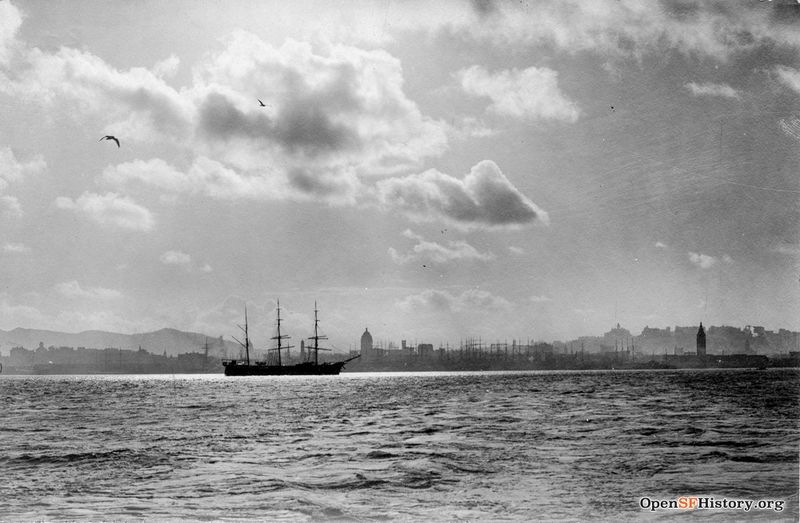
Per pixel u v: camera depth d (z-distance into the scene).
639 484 22.42
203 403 71.31
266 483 22.97
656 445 31.38
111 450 32.31
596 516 18.91
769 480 23.12
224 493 21.55
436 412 53.56
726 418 45.19
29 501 20.73
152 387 121.00
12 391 106.31
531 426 40.78
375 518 18.41
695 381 110.12
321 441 34.69
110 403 73.06
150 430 42.59
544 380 127.19
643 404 59.56
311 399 76.31
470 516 18.52
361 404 66.06
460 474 24.30
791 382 104.19
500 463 26.48
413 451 30.08
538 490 21.66
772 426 39.59
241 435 38.62
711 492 21.33
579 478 23.64
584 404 60.38
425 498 20.72
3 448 33.59
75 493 21.88
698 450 29.61
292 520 18.20
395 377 180.25
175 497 21.05
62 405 70.50
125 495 21.44
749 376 128.75
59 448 33.47
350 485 22.53
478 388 98.38
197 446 33.53
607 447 30.83
